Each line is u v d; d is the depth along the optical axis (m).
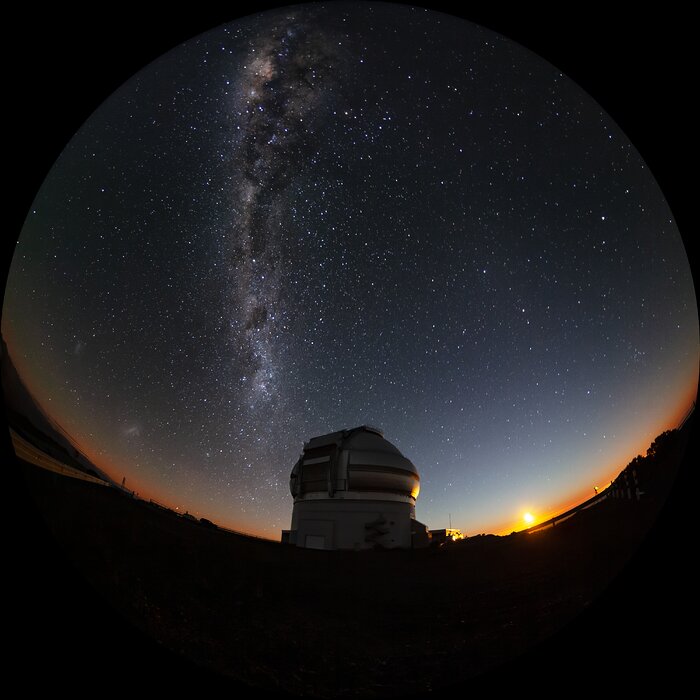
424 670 5.39
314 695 4.90
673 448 6.57
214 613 6.32
